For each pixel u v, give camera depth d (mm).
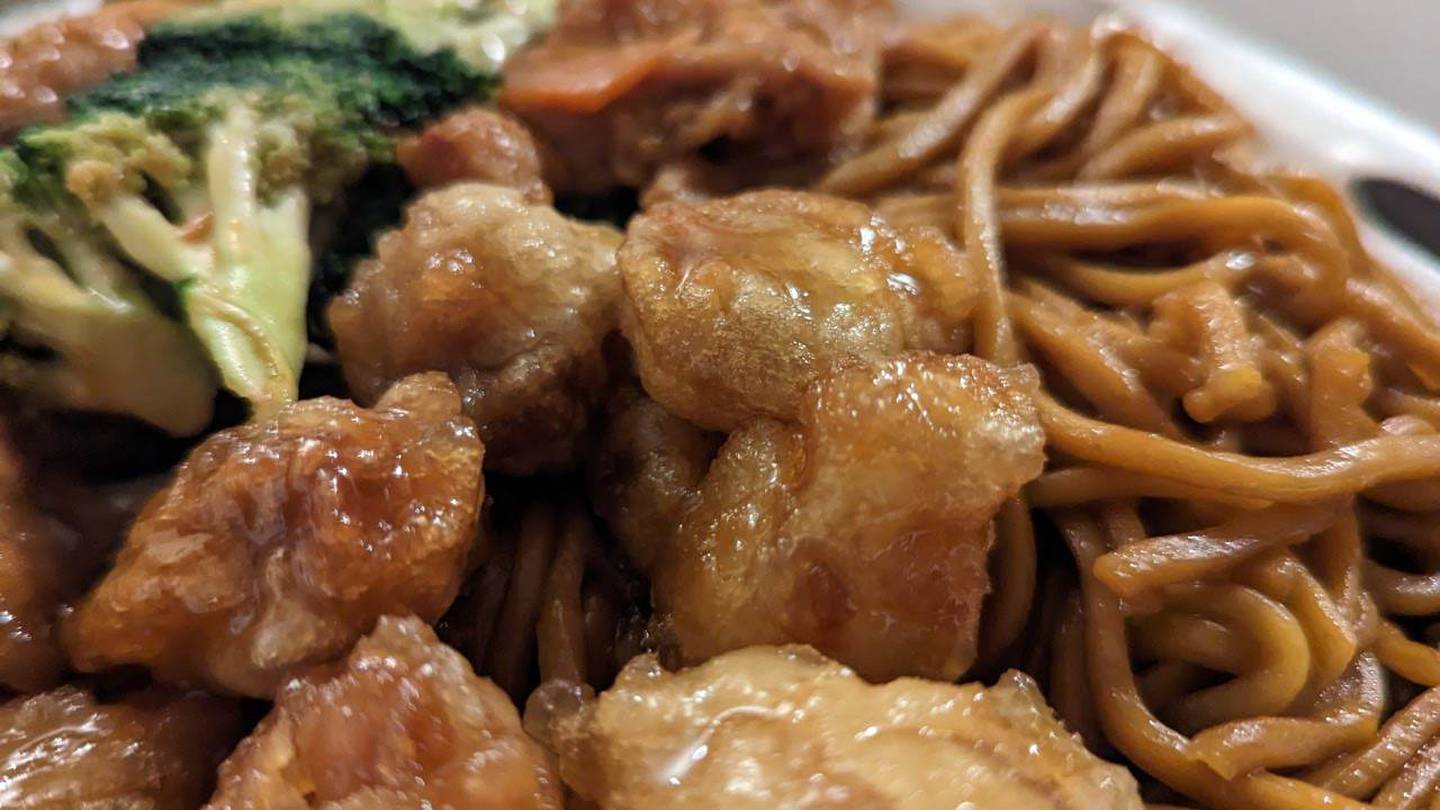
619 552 153
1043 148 188
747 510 134
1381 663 147
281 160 171
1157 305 159
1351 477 143
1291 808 132
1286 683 139
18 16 208
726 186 192
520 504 158
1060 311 165
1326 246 162
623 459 149
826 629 129
